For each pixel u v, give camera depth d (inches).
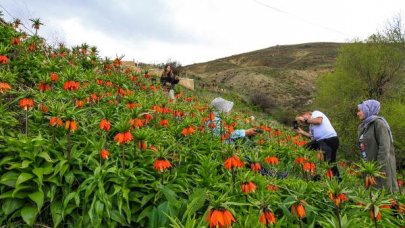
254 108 1353.3
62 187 170.7
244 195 174.1
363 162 160.9
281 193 201.3
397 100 890.1
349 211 184.2
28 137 187.2
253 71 2881.4
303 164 219.5
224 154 187.3
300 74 2817.4
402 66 1133.7
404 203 189.6
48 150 180.1
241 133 283.4
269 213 130.8
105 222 164.6
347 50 1194.0
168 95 474.3
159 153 171.2
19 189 163.0
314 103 1352.1
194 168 211.0
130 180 178.4
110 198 168.2
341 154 737.0
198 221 149.2
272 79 2645.2
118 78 297.1
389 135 233.9
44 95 231.6
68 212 164.4
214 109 295.0
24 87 281.6
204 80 1664.6
